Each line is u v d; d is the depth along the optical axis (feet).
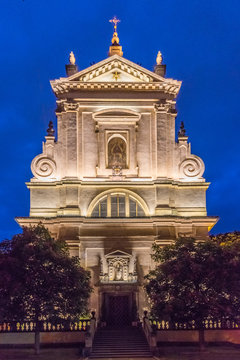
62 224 160.45
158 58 177.99
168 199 164.86
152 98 171.01
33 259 131.64
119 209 165.78
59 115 171.94
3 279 126.11
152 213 165.07
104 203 166.09
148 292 135.85
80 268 137.28
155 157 168.66
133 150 169.17
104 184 166.30
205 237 164.45
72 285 132.46
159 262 154.81
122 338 138.21
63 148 169.37
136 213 165.58
